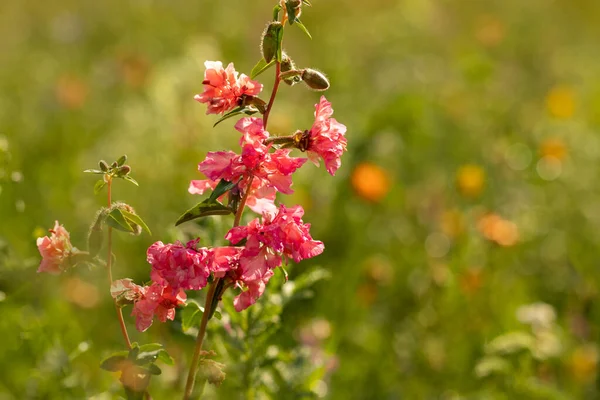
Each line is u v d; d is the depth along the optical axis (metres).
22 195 8.97
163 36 15.41
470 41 16.20
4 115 11.66
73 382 5.37
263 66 3.63
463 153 11.17
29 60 14.41
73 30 15.18
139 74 12.71
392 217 9.55
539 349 6.84
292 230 3.35
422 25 16.42
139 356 3.60
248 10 16.61
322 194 9.55
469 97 13.11
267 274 3.49
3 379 5.64
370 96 12.92
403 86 13.30
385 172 9.84
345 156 10.45
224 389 5.38
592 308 8.17
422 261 8.71
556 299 8.52
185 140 9.89
